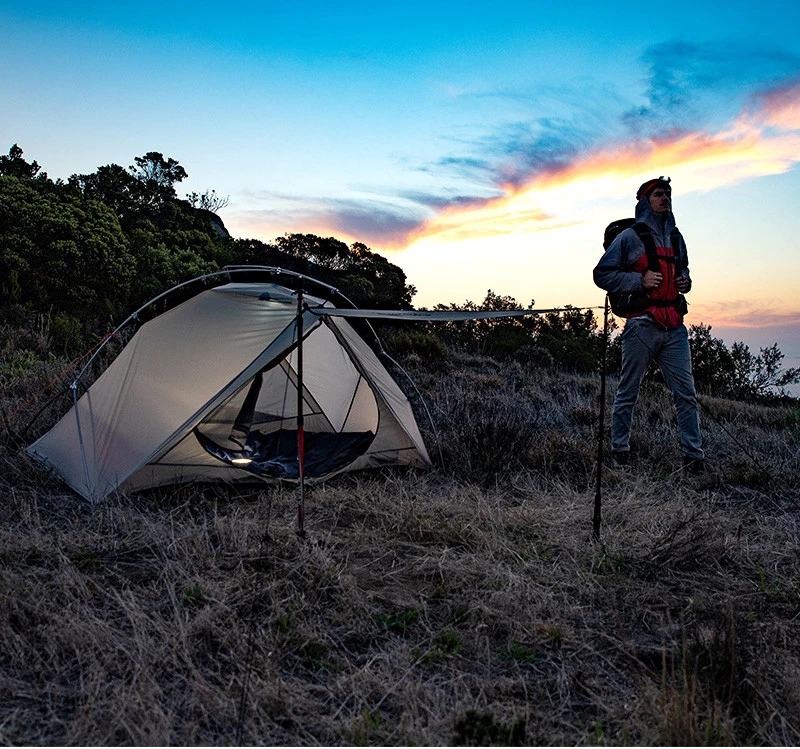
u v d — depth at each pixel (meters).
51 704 2.34
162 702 2.37
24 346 9.01
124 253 11.80
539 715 2.40
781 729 2.37
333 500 4.62
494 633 2.98
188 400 4.73
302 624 2.91
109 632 2.71
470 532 4.00
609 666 2.76
